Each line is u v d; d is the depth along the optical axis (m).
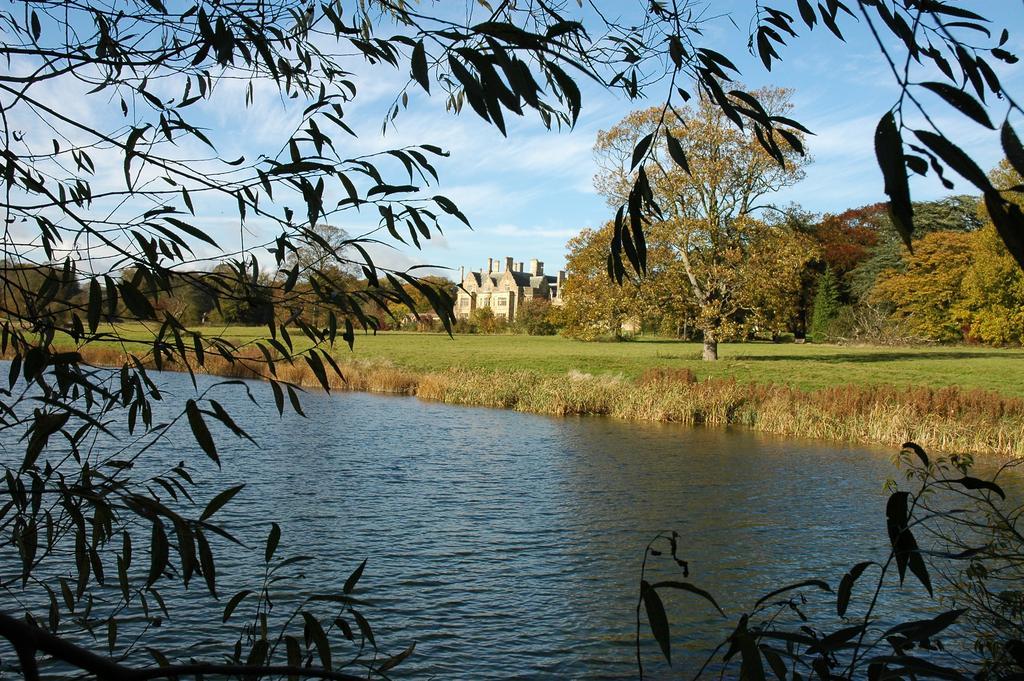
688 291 41.22
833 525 12.30
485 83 1.33
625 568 10.02
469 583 9.28
